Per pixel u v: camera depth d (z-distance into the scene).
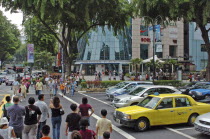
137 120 10.27
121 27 30.78
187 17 28.22
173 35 60.44
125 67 58.03
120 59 56.75
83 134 6.02
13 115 7.38
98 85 27.66
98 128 7.48
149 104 11.07
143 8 29.05
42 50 50.03
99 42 57.25
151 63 35.34
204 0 26.08
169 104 10.97
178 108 11.00
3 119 6.47
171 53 62.25
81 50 57.59
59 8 24.55
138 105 11.53
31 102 7.75
